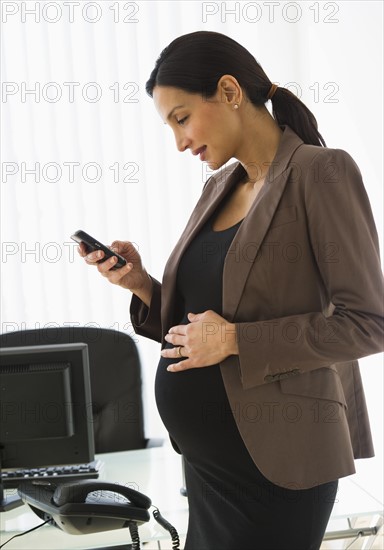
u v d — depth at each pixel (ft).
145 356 10.69
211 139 4.54
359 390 4.79
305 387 4.31
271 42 10.64
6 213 10.49
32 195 10.52
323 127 10.62
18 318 10.57
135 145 10.56
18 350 5.97
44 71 10.38
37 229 10.53
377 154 10.11
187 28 10.62
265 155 4.64
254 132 4.62
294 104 4.62
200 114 4.47
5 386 5.93
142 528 5.49
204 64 4.43
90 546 5.19
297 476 4.25
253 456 4.28
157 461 7.35
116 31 10.47
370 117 10.16
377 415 10.27
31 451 6.05
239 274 4.33
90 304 10.64
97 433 8.26
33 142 10.41
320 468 4.27
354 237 4.14
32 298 10.64
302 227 4.26
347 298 4.13
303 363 4.17
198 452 4.68
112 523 4.95
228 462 4.52
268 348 4.16
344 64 10.41
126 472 6.95
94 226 10.62
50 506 5.02
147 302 5.60
